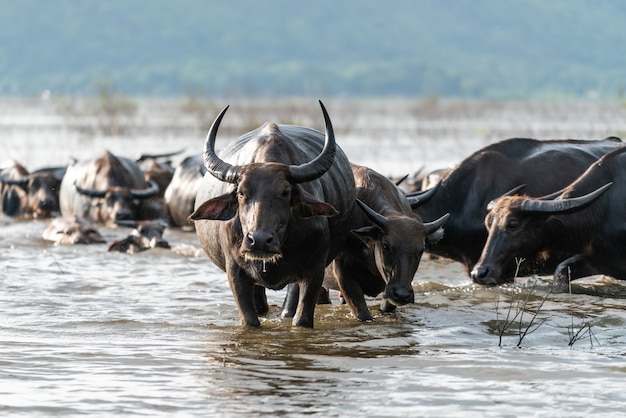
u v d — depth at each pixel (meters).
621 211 53.38
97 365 37.03
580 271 54.44
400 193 49.59
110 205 84.81
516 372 36.16
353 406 32.19
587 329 43.84
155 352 39.09
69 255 66.94
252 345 40.47
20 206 95.44
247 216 38.50
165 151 145.38
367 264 45.91
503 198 52.94
